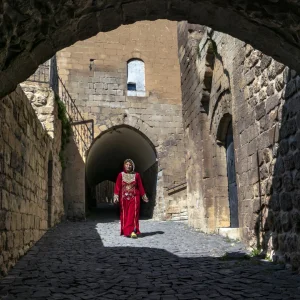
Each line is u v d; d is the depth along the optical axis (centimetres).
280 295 409
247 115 714
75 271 542
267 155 626
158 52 1859
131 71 1833
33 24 343
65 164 1641
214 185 991
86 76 1764
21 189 635
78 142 1691
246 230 726
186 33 1173
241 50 738
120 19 412
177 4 401
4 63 356
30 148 732
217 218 969
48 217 1099
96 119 1741
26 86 1173
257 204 668
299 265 514
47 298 404
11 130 559
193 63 1107
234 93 786
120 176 953
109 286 455
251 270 536
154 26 1875
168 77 1848
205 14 413
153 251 709
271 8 368
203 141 1031
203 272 531
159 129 1792
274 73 595
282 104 568
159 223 1355
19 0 306
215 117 981
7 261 529
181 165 1773
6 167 522
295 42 393
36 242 802
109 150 2223
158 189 1761
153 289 442
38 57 388
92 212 2241
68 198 1614
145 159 1994
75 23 382
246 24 409
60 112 1468
